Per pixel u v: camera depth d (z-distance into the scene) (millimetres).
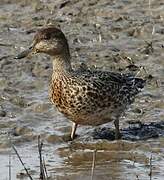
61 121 15578
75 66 18031
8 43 19484
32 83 17312
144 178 12969
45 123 15508
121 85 14680
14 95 16766
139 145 14336
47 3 21625
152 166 13430
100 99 14344
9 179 13086
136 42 19203
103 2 21359
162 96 16469
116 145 14391
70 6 21406
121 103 14680
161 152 14047
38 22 20641
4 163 13836
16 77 17625
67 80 14461
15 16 21078
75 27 20281
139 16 20562
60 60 14773
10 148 14414
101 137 14922
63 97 14430
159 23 20078
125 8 21016
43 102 16359
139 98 16375
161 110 15875
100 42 19328
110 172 13297
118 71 17812
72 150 14336
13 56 18641
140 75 17406
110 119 14688
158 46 18812
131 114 15773
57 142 14711
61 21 20703
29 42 19484
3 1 21922
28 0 21828
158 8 20859
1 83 17328
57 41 14898
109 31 19891
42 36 15078
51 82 14742
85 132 15141
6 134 14930
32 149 14398
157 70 17641
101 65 18109
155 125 15297
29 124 15445
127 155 13992
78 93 14297
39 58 18422
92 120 14578
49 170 13469
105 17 20703
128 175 13148
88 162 13836
